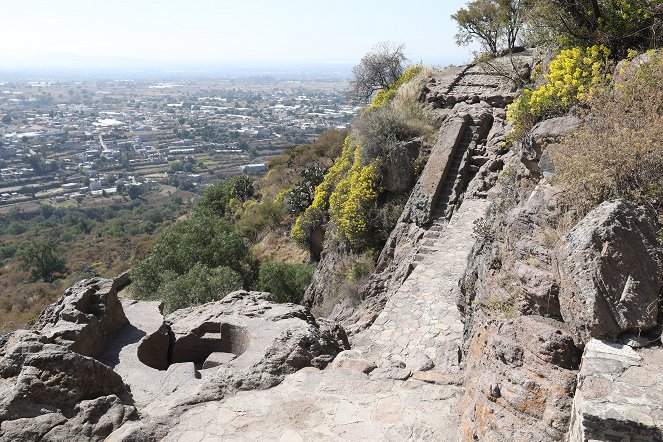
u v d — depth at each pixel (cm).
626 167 457
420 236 1191
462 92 1645
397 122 1447
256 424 473
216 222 2280
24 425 445
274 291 1733
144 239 4834
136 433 455
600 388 304
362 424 466
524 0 1250
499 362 381
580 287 357
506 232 494
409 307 930
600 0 866
